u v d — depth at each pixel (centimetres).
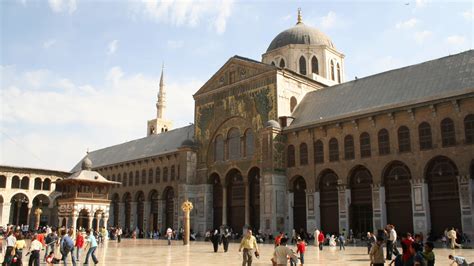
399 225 3956
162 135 7669
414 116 3922
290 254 1566
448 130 3700
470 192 3491
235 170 5416
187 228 4397
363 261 2478
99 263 2466
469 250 3030
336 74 6575
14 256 1927
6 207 7400
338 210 4400
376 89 4547
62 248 2133
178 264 2397
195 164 5841
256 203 5128
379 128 4150
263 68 5206
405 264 1341
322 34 6631
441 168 3747
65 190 5481
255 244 2041
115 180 7725
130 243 4694
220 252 3284
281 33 6731
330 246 3800
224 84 5709
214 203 5666
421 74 4300
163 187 6631
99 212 5366
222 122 5619
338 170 4394
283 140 4909
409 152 3906
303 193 4769
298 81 5356
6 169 7512
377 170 4100
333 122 4459
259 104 5184
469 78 3800
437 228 3700
